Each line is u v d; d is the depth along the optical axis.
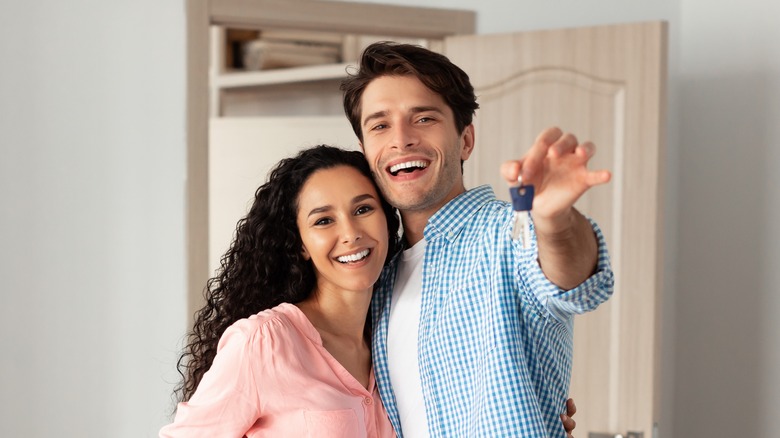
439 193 1.69
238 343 1.67
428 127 1.68
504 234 1.58
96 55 2.89
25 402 2.83
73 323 2.88
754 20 3.17
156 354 2.96
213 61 4.37
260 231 1.79
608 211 2.99
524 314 1.56
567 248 1.33
